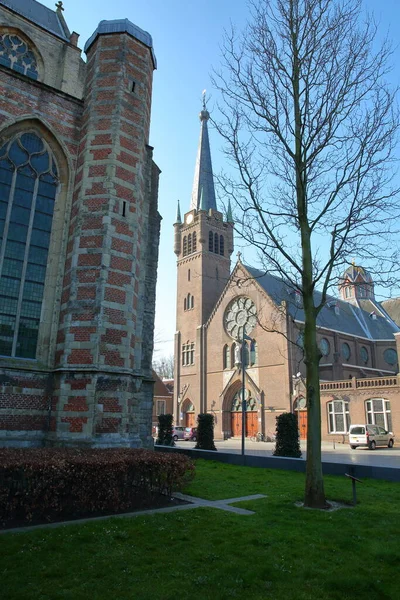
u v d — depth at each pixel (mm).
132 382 13984
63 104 15875
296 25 11711
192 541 6957
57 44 18297
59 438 12234
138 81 16203
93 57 16344
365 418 38969
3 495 7516
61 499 8266
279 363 45375
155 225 18984
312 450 10289
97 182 14609
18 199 14523
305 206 11594
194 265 60562
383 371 56750
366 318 63125
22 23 17531
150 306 18062
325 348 51562
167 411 67125
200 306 57562
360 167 10906
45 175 15227
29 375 13117
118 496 8805
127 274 14133
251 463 18266
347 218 10914
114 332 13352
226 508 9633
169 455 10234
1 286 13703
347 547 6910
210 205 63000
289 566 6035
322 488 10016
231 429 50469
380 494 11727
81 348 13000
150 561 6062
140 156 15562
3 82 14797
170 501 10164
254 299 50031
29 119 15039
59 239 14859
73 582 5289
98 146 15000
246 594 5156
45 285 14391
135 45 16469
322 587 5418
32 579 5336
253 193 11773
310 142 11312
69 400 12539
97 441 12094
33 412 12938
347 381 40812
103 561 5961
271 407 45375
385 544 7039
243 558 6293
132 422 13844
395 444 36594
